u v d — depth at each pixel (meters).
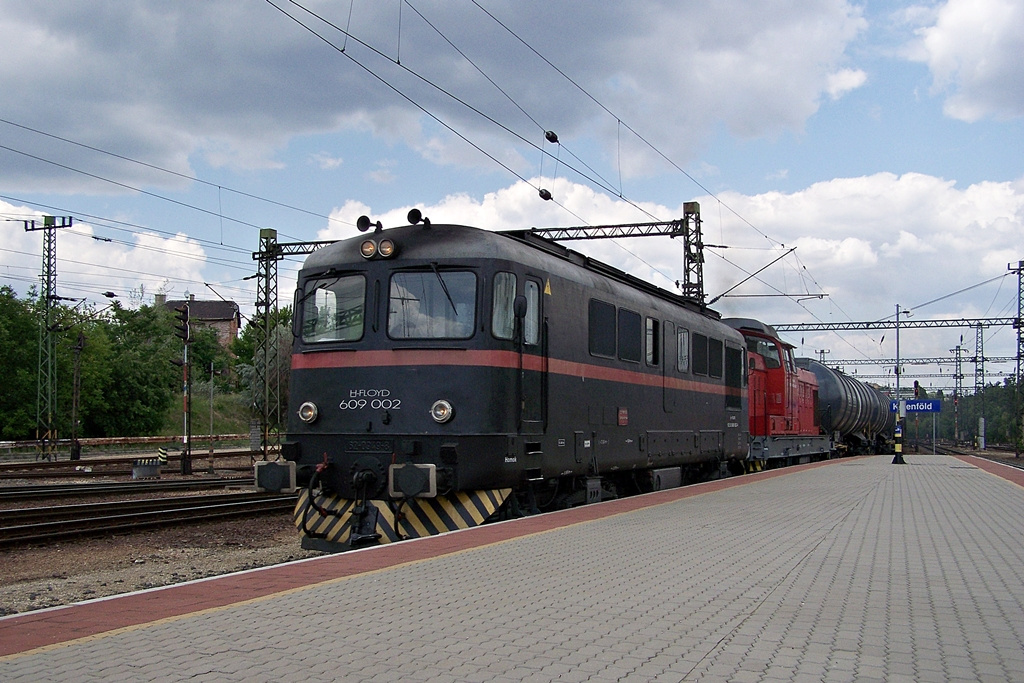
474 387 11.74
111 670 5.18
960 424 117.75
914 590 7.57
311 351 12.63
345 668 5.22
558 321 13.51
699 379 20.30
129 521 16.39
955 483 21.06
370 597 7.25
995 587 7.71
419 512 11.97
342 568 8.63
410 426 11.88
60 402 56.09
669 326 18.53
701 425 20.38
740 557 9.27
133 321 85.00
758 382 27.97
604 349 15.20
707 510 13.92
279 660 5.39
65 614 6.73
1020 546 10.17
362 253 12.43
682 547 9.93
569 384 13.81
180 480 28.11
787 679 4.98
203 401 75.19
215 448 53.75
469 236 12.28
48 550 13.45
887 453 60.69
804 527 11.87
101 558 12.95
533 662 5.34
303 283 13.00
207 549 13.96
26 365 54.91
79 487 23.27
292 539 15.16
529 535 10.74
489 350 11.82
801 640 5.87
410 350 11.98
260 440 40.53
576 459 14.05
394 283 12.27
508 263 12.23
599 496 15.42
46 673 5.13
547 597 7.25
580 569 8.54
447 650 5.62
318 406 12.47
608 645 5.74
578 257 15.52
